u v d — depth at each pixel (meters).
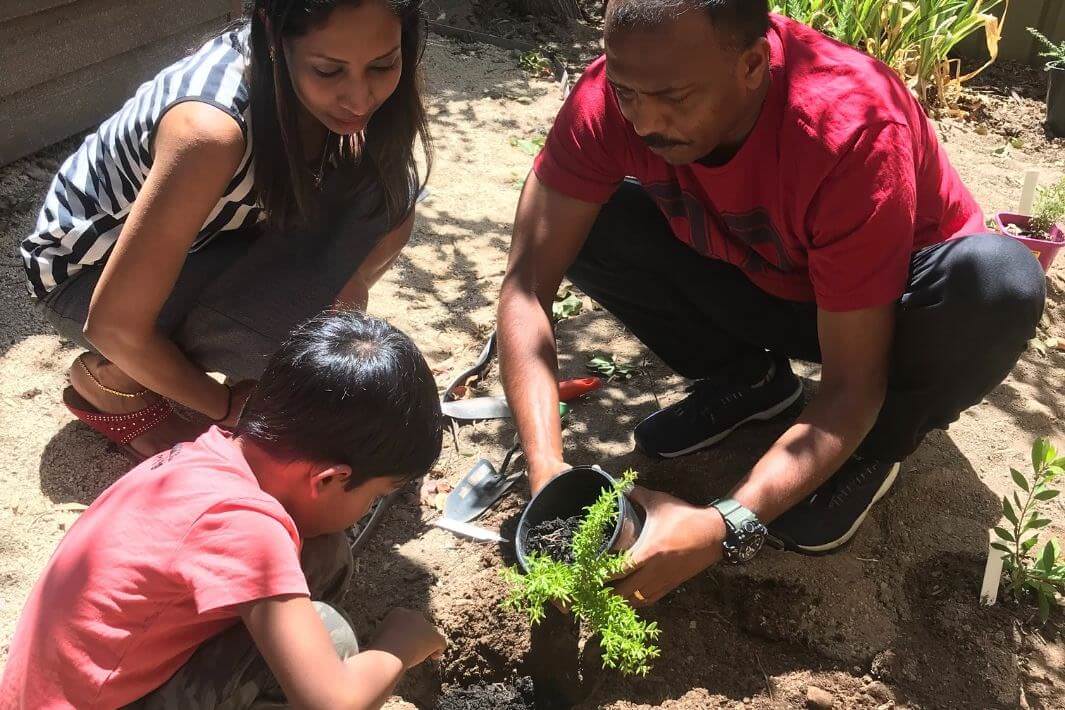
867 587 2.62
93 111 4.11
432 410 1.99
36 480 2.76
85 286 2.58
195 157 2.21
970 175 4.78
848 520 2.64
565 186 2.54
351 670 1.81
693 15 1.94
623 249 2.82
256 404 1.93
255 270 2.62
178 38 4.36
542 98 5.24
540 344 2.47
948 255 2.34
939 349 2.37
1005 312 2.30
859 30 5.43
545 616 2.41
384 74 2.20
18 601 2.43
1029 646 2.51
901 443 2.60
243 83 2.27
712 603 2.59
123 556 1.78
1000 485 2.94
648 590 2.15
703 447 2.96
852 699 2.40
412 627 2.04
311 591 2.15
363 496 1.98
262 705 1.90
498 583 2.54
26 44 3.75
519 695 2.42
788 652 2.51
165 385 2.49
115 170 2.43
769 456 2.24
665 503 2.16
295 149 2.33
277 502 1.83
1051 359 3.54
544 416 2.37
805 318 2.76
